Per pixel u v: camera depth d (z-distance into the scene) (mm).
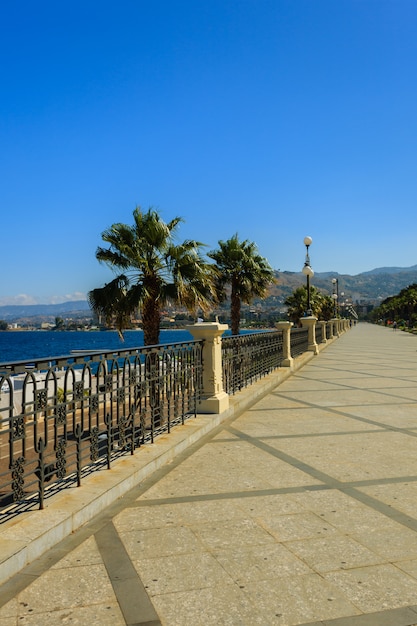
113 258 11367
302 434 6512
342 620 2436
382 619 2445
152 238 11328
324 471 4891
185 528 3537
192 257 11688
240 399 8422
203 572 2906
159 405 5918
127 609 2527
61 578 2838
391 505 3980
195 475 4773
